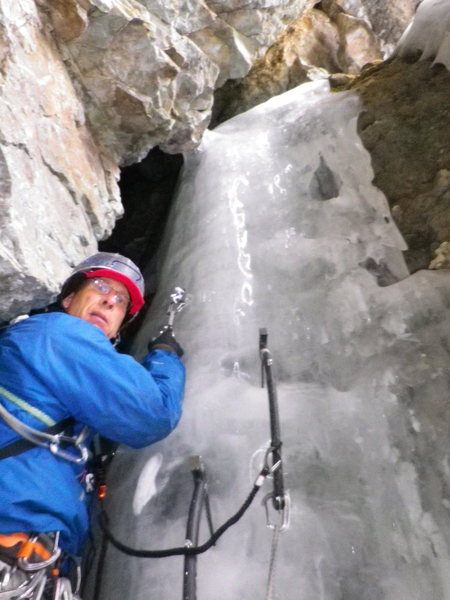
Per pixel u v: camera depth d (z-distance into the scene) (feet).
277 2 13.15
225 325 9.30
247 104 16.80
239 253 10.60
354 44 17.99
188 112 11.97
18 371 5.20
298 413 7.68
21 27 8.04
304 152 12.39
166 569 6.37
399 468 6.93
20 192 7.13
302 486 6.85
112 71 10.01
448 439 6.94
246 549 6.34
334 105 12.87
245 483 7.00
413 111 11.73
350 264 9.69
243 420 7.70
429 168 10.64
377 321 8.60
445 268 8.98
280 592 5.87
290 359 8.62
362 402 7.70
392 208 10.39
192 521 5.78
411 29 13.69
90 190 9.58
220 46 13.01
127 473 8.02
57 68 9.21
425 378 7.59
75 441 5.36
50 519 4.98
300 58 17.13
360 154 11.62
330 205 11.02
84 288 6.45
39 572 4.85
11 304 7.20
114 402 5.31
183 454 7.57
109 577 6.88
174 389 6.05
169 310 7.41
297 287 9.66
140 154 11.50
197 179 13.00
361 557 6.21
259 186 12.00
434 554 6.16
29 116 7.88
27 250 6.93
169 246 12.44
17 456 5.00
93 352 5.36
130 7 9.82
